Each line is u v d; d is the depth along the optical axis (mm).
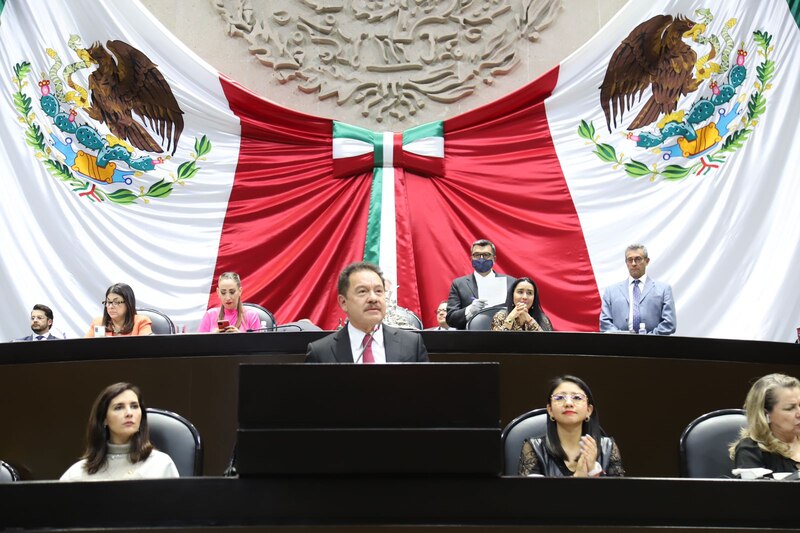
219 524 2352
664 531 2377
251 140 8516
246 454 2385
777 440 3498
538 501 2395
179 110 8445
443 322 6570
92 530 2326
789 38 8148
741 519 2398
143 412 3508
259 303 8117
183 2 8875
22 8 8258
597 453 3453
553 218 8266
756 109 8133
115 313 5637
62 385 4535
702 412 4598
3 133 8031
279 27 8922
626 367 4543
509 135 8508
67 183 8102
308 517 2371
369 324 3723
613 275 8062
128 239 8133
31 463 4500
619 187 8281
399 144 8469
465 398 2438
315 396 2426
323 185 8438
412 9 8953
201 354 4469
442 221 8367
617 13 8562
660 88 8391
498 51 8867
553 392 3469
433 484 2400
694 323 7867
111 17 8391
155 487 2359
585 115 8477
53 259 7941
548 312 8070
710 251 7965
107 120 8328
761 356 4770
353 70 8867
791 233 7832
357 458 2396
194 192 8336
